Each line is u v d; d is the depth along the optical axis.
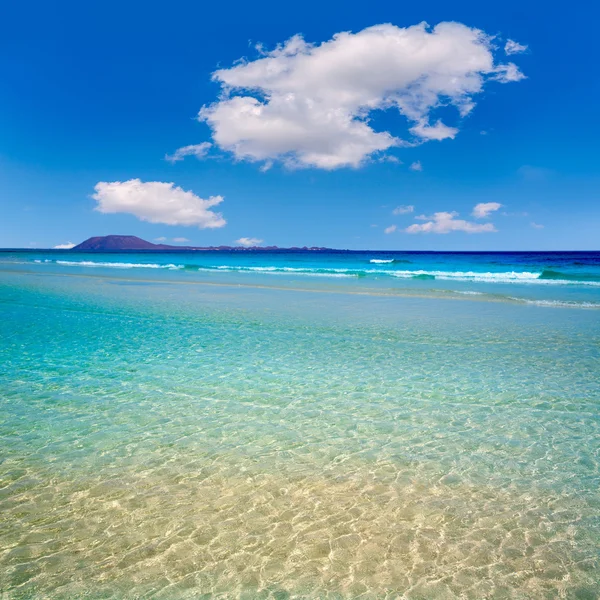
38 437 6.46
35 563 3.98
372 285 28.61
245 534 4.40
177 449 6.13
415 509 4.81
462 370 9.92
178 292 24.08
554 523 4.58
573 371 9.84
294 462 5.80
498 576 3.88
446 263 55.72
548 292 24.69
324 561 4.05
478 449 6.19
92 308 18.00
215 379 9.18
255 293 23.81
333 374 9.59
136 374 9.44
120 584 3.75
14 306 18.34
